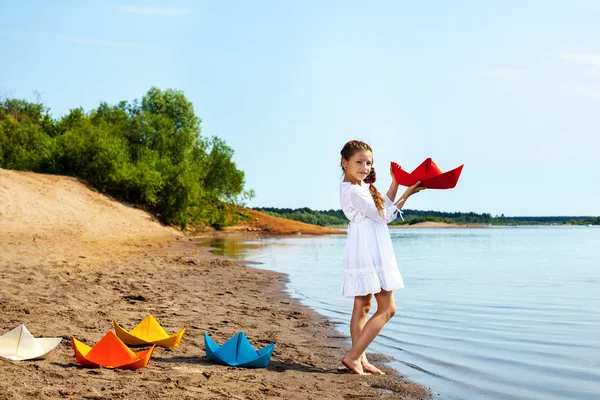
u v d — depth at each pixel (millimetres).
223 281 11055
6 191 23891
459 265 15727
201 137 46031
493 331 6246
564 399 3914
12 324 5531
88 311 6613
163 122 42344
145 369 4188
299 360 5000
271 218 51531
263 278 11938
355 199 4656
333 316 7430
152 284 9805
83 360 4074
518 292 9578
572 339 5816
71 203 27578
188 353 4926
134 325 5992
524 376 4488
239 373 4305
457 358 5070
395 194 4965
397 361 4988
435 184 4754
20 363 3982
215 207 43938
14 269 9898
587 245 29016
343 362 4609
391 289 4621
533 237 43906
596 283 10914
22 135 36438
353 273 4668
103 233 23906
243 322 6738
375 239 4676
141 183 35031
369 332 4594
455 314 7332
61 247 15336
